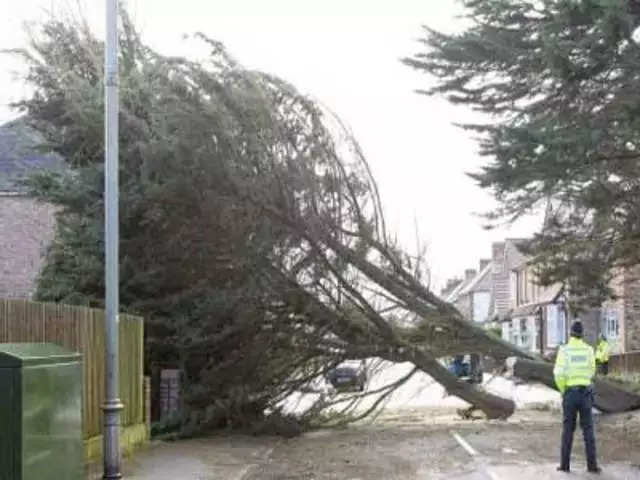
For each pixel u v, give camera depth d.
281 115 17.70
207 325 17.53
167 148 16.16
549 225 20.66
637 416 18.55
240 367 17.86
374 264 19.41
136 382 14.59
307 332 18.75
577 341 12.38
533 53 16.75
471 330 20.50
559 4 14.06
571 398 12.23
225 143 16.59
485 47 17.70
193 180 16.55
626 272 24.53
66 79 17.53
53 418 6.88
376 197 19.36
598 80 15.50
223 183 16.86
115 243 10.62
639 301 37.50
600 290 21.64
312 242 18.30
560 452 13.55
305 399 18.72
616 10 13.16
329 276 18.75
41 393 6.63
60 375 7.05
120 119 16.80
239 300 17.50
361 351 19.30
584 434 12.27
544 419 19.53
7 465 6.27
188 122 16.27
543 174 15.72
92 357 12.53
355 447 15.45
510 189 17.33
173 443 16.17
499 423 18.86
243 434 17.67
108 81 10.65
